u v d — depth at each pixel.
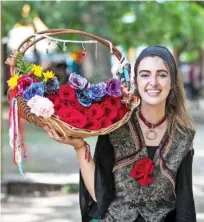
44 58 23.66
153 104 3.55
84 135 3.39
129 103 3.50
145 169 3.48
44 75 3.48
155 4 18.47
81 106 3.42
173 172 3.56
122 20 18.80
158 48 3.58
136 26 19.38
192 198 3.61
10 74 3.65
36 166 11.20
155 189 3.53
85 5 16.33
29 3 16.89
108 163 3.56
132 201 3.53
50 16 16.84
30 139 15.66
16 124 3.49
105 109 3.43
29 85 3.46
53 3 16.94
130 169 3.53
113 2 16.45
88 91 3.43
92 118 3.38
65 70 17.83
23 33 19.92
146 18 18.34
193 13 21.08
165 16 19.02
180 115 3.68
